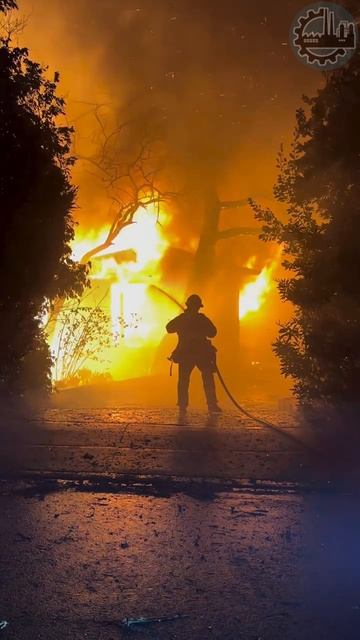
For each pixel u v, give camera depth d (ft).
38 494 24.04
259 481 25.18
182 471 26.07
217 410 41.73
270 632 14.52
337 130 33.73
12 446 29.53
